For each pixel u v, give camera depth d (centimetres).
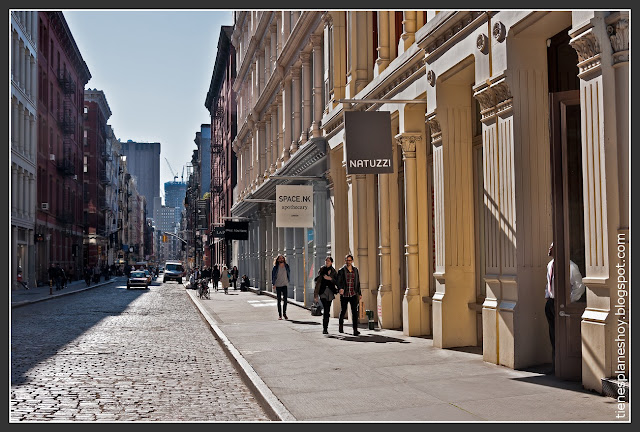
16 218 4719
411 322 1534
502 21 1026
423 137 1530
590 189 822
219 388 999
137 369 1176
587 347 826
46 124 5859
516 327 1009
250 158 4512
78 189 7781
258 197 3778
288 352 1292
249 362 1162
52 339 1673
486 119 1088
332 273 1636
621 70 787
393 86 1602
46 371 1150
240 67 4597
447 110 1288
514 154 1012
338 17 2100
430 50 1309
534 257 1016
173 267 8388
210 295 3919
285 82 2972
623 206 784
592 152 817
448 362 1105
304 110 2611
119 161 12900
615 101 792
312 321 2031
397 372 1024
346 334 1608
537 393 822
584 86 830
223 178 6888
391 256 1741
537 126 1020
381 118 1433
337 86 2100
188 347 1511
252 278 4528
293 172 2711
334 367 1093
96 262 9119
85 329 1953
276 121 3381
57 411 833
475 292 1291
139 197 18862
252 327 1833
